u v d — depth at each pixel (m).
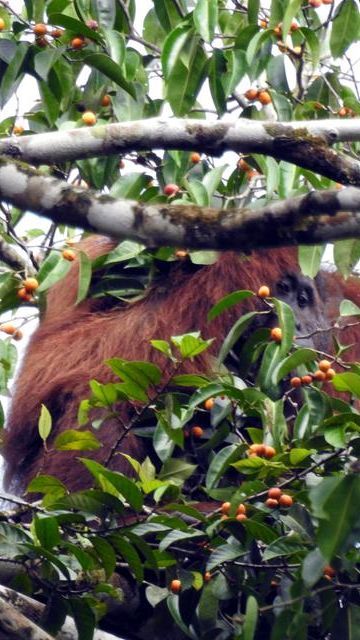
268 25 11.50
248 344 9.51
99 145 8.00
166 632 9.09
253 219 7.75
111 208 7.87
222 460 8.60
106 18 10.89
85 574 8.70
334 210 7.62
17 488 11.43
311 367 9.76
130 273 11.81
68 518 8.09
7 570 8.75
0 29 10.23
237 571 8.72
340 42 11.75
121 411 10.69
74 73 11.17
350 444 8.30
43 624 8.16
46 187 7.88
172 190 10.47
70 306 12.02
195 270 11.91
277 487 8.55
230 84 10.62
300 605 8.34
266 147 7.88
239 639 8.04
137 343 11.39
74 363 11.40
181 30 10.38
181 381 8.71
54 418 11.27
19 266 10.41
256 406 8.87
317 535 7.23
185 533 8.28
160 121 8.03
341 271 10.45
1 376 9.62
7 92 10.06
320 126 7.91
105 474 7.96
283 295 12.04
